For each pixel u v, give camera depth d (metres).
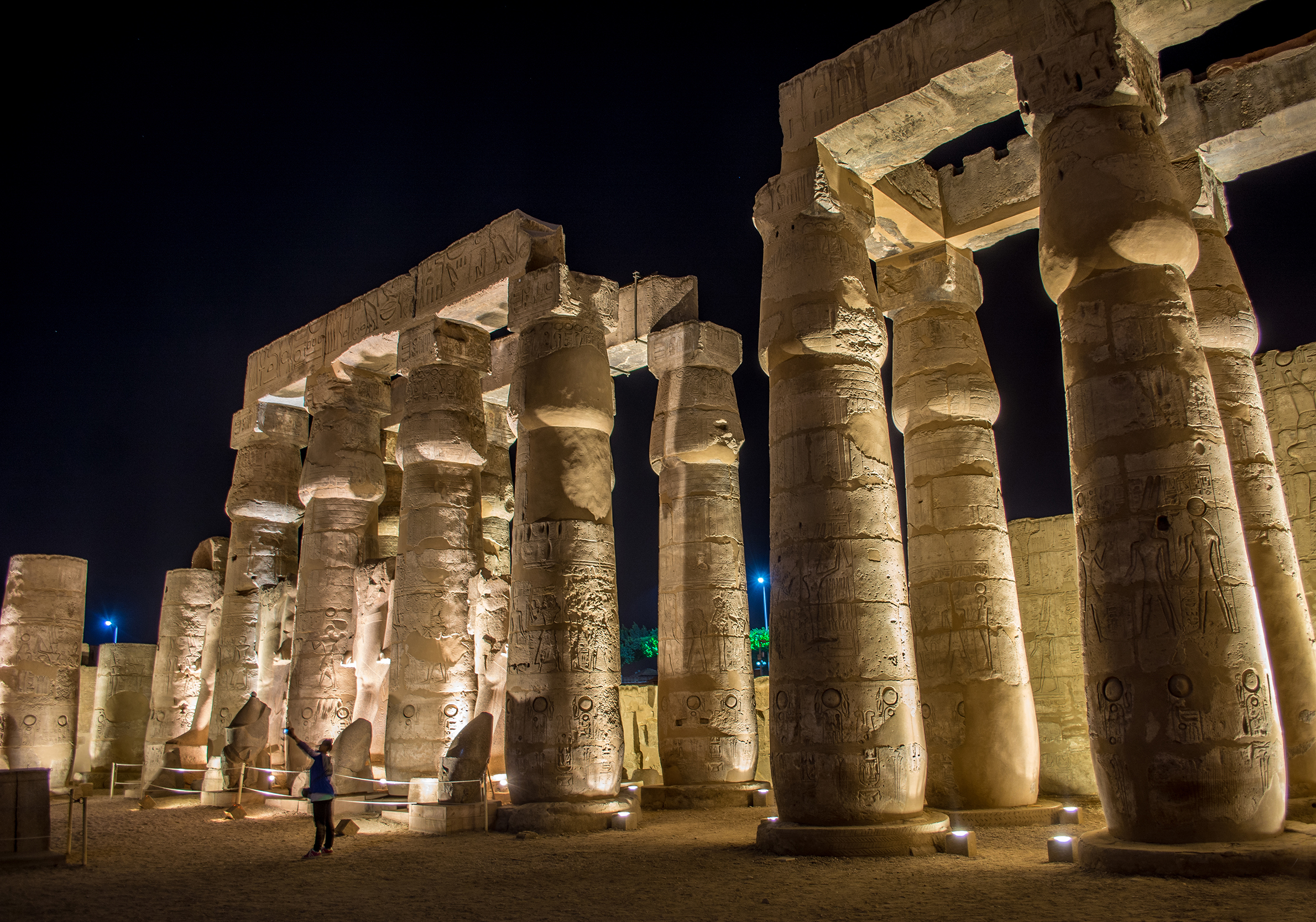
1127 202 7.62
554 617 11.23
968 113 9.37
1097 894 6.10
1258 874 6.27
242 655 16.62
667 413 13.94
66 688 18.91
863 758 8.30
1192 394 7.36
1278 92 9.71
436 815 10.80
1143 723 6.91
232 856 9.52
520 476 11.97
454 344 14.05
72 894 7.55
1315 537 10.88
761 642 34.56
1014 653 10.35
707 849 8.91
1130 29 8.47
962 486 10.79
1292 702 8.70
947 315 11.44
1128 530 7.23
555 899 6.86
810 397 9.12
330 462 15.45
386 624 14.82
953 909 5.98
